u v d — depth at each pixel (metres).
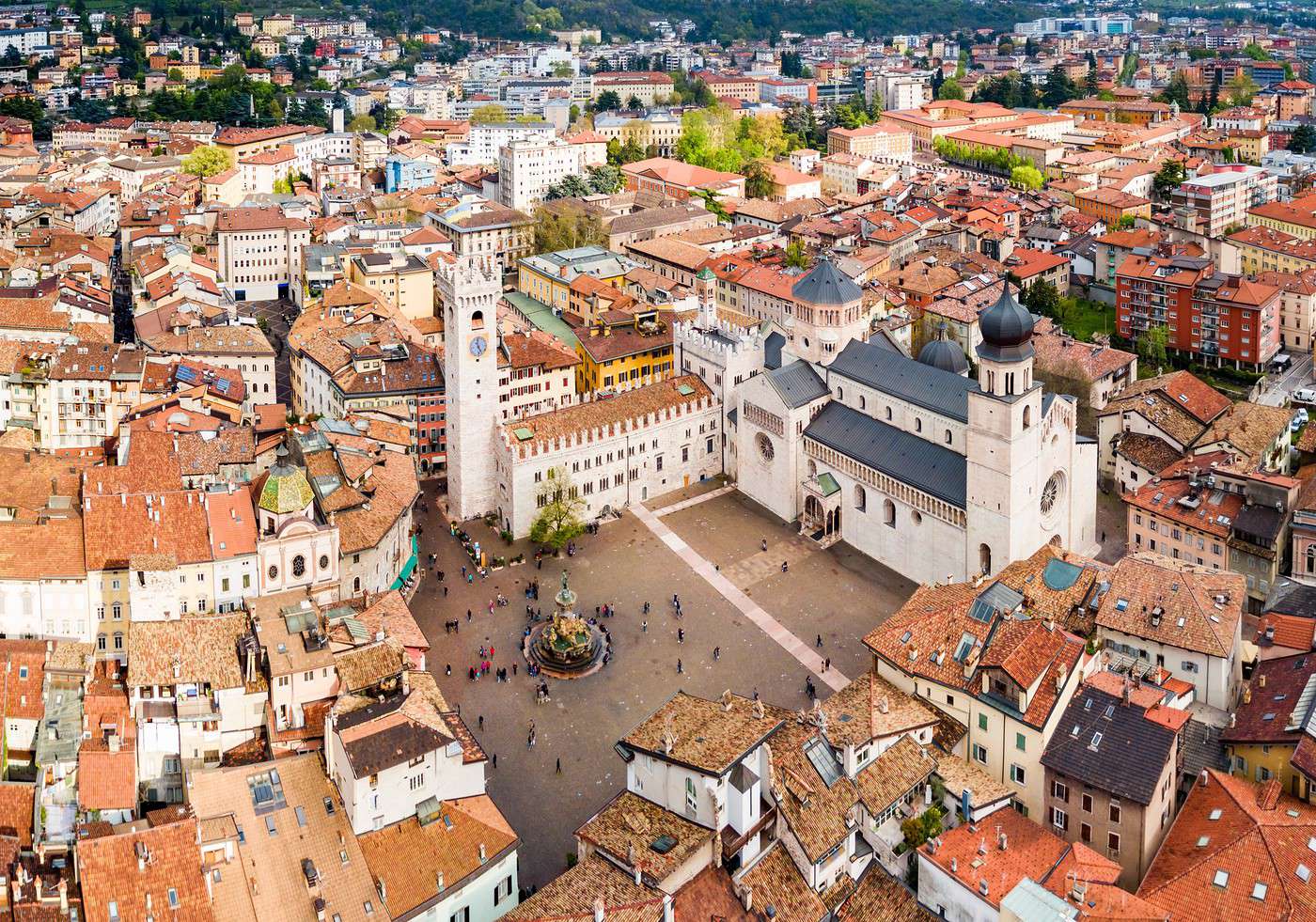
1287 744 158.38
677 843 143.75
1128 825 151.38
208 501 193.88
